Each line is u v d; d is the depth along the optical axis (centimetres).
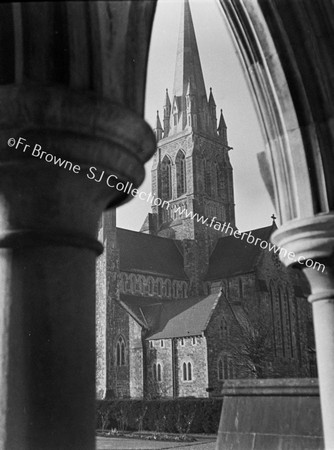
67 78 284
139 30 318
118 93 298
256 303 6256
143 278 6500
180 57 7919
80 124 279
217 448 717
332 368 451
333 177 473
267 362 4981
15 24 283
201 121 7669
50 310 280
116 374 5606
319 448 612
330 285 462
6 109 274
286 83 480
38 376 273
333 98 478
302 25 475
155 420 3391
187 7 8044
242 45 505
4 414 273
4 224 288
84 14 285
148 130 309
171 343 5278
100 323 5766
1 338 280
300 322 6206
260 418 682
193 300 5569
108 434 3142
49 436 269
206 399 3266
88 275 298
